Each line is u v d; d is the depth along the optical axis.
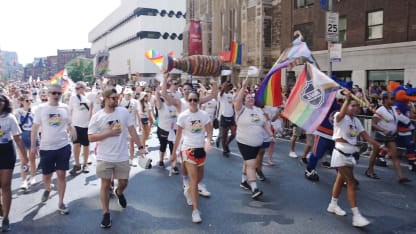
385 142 6.84
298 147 10.51
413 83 15.88
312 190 6.35
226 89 9.41
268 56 26.59
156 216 5.17
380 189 6.33
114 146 4.78
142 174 7.58
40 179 7.38
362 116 9.58
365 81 18.25
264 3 26.06
